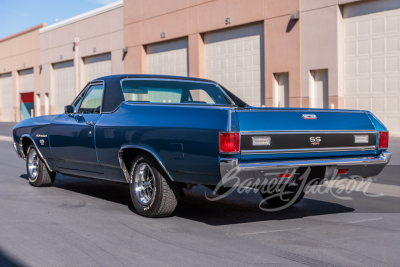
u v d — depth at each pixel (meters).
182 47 26.38
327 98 20.00
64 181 7.95
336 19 19.02
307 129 4.64
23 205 5.84
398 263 3.61
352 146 4.95
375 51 18.25
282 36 20.97
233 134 4.23
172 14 26.33
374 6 18.14
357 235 4.46
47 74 38.69
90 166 5.95
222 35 24.03
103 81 6.01
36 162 7.30
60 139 6.38
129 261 3.64
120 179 5.55
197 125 4.48
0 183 7.68
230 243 4.16
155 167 4.96
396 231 4.62
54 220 5.02
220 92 6.39
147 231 4.57
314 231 4.61
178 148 4.60
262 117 4.43
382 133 5.15
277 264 3.57
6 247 4.01
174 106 4.91
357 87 18.91
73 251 3.90
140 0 28.56
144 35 28.50
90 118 5.89
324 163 4.71
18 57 42.88
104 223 4.89
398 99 17.67
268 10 21.42
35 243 4.13
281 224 4.92
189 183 4.80
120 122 5.34
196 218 5.19
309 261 3.64
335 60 19.17
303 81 20.34
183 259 3.69
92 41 33.03
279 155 4.50
